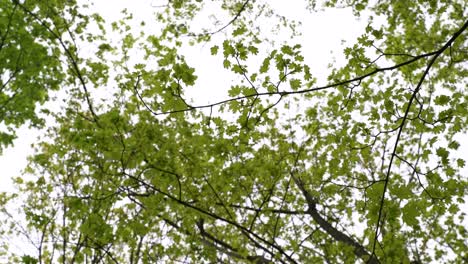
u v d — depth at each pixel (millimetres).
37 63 5574
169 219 5008
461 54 5254
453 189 3168
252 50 3191
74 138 3996
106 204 4379
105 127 4160
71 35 5961
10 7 5477
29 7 5648
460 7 5539
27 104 5773
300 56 3107
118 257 5629
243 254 5289
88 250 4746
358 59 3584
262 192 5664
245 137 4078
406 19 5734
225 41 3184
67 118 5988
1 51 5461
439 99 3287
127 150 4160
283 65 3146
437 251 6191
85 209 4301
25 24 5465
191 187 4977
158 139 4617
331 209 5934
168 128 4926
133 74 3633
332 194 5605
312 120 5758
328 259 5379
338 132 4168
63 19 5938
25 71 5629
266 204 5609
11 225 5957
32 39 5566
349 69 3867
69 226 5031
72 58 5406
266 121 3539
